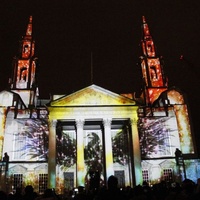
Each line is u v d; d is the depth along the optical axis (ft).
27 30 274.16
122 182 191.42
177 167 189.57
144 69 262.88
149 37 278.05
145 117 203.41
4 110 198.59
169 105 208.33
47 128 196.13
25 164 185.98
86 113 183.32
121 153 199.11
